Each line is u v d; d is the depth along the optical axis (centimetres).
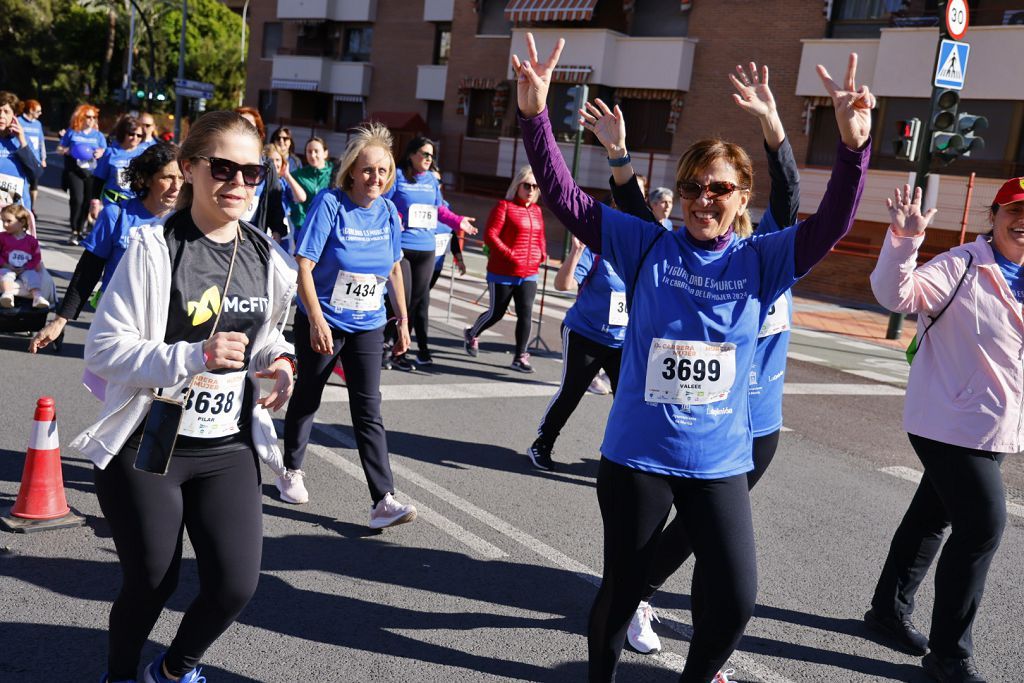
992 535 355
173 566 271
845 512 577
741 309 288
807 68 2323
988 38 2038
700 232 292
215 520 270
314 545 457
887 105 2220
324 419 680
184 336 266
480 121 3181
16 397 659
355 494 534
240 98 5650
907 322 1631
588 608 413
